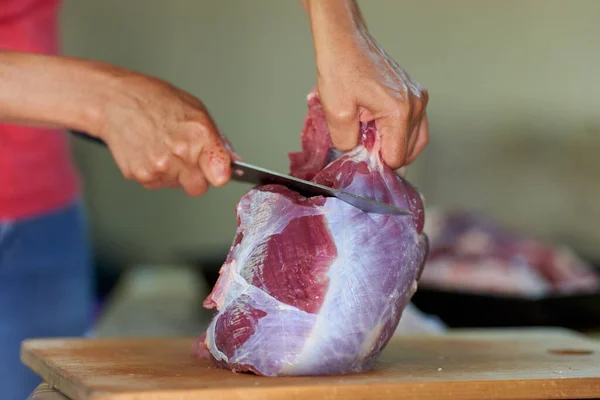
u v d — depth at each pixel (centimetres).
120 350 116
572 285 173
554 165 265
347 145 107
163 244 278
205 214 278
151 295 205
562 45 264
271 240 104
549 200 265
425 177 270
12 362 146
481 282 163
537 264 174
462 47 269
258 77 278
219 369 105
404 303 106
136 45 275
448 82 271
